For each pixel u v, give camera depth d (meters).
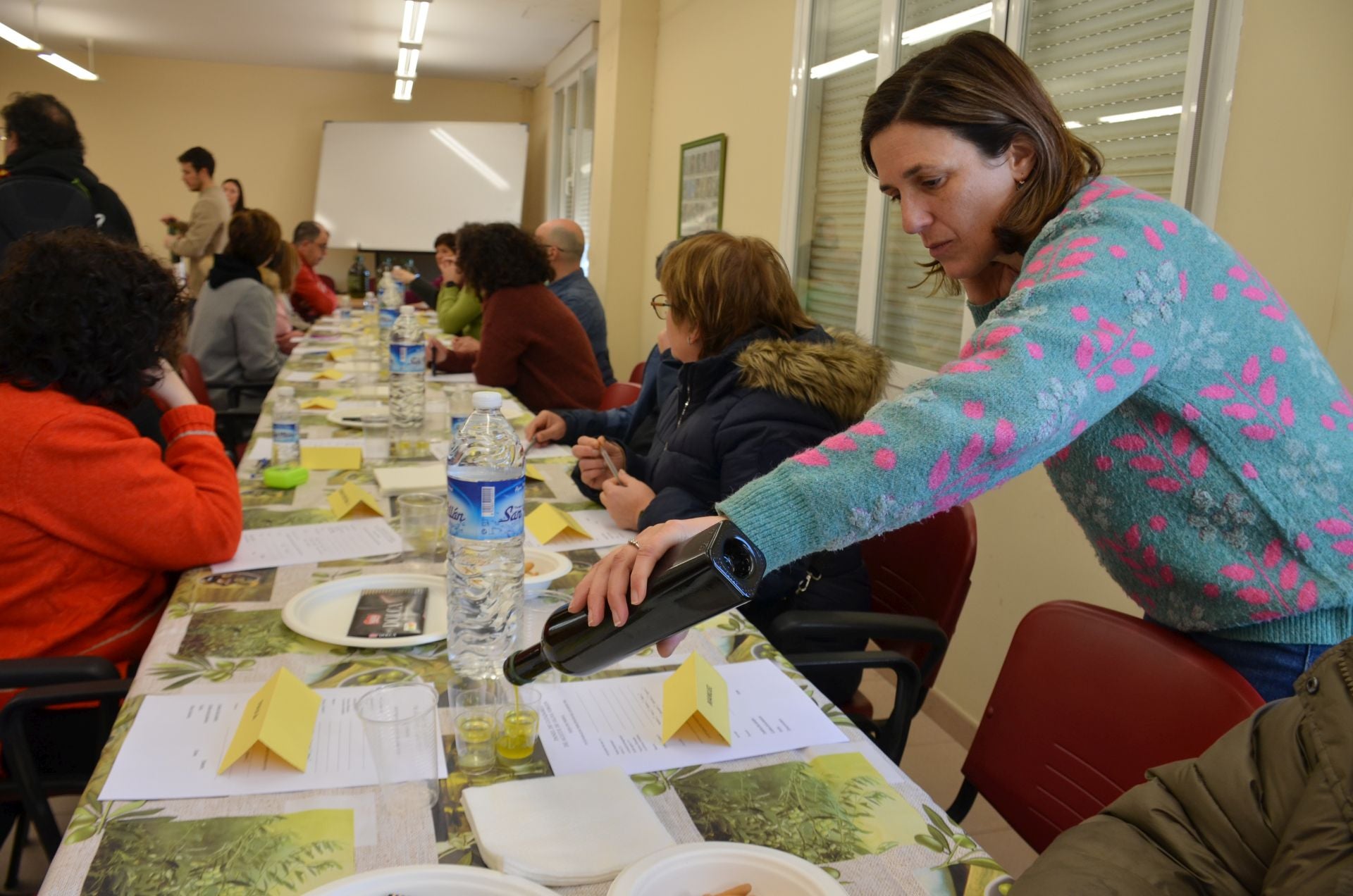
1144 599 1.11
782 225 3.90
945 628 1.59
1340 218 1.67
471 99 10.16
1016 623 2.42
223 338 4.33
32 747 1.38
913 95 0.99
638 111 5.64
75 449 1.32
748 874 0.73
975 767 1.29
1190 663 1.06
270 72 9.70
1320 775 0.62
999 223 1.00
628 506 1.69
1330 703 0.65
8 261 1.37
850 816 0.87
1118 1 2.22
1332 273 1.70
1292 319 0.95
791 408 1.60
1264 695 1.05
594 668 0.81
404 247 9.64
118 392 1.42
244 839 0.79
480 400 1.29
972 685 2.61
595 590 0.78
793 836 0.83
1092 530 1.08
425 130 9.55
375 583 1.33
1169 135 2.08
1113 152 2.26
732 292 1.72
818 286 3.81
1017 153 0.98
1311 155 1.72
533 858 0.76
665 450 1.79
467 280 3.54
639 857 0.77
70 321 1.33
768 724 1.02
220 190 6.69
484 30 7.67
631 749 0.96
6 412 1.32
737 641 1.24
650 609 0.74
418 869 0.70
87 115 9.43
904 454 0.72
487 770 0.91
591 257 6.30
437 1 6.73
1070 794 1.16
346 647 1.16
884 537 1.80
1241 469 0.94
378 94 9.94
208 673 1.08
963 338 2.80
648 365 2.57
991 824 2.21
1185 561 1.01
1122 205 0.90
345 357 3.93
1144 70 2.15
